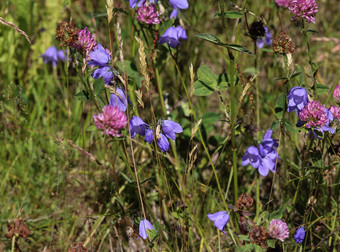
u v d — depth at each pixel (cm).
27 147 96
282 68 98
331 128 78
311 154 83
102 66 76
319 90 82
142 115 87
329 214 84
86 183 92
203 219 88
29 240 88
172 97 100
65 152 85
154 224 80
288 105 79
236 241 82
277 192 90
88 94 77
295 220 88
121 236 86
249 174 93
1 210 91
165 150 78
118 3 92
